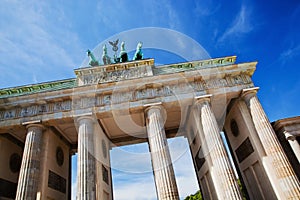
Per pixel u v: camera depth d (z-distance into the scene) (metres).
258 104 33.47
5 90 36.09
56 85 36.66
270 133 31.08
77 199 26.67
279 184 28.70
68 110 33.56
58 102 34.72
